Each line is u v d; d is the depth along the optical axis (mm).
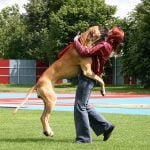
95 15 68688
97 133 11070
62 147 9914
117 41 11023
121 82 67750
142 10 55250
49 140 11125
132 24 63219
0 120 16281
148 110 22672
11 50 93500
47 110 11070
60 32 67375
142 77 53781
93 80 10922
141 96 38812
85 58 10859
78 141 10680
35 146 10055
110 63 67312
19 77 69375
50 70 11102
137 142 10680
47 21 90188
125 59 54719
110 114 19594
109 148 9766
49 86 11016
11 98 35594
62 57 11094
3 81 68375
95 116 10984
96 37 10969
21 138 11484
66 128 13836
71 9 67875
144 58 52219
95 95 40062
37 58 82312
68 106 25734
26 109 22516
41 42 87062
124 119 16922
